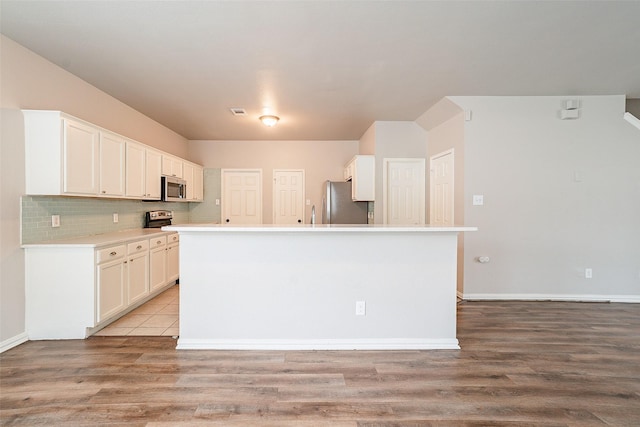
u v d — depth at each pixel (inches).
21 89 97.9
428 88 136.6
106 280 107.9
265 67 114.7
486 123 147.6
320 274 97.3
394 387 75.8
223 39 95.3
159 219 183.3
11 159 94.6
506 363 88.0
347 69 116.8
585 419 64.9
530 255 149.2
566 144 147.9
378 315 98.0
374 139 187.8
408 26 88.9
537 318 123.8
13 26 87.4
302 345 96.6
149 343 99.4
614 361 89.2
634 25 88.7
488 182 148.5
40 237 105.0
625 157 146.6
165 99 148.3
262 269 96.7
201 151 240.8
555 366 86.3
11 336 95.1
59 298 101.2
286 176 243.3
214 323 96.6
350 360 89.5
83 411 65.9
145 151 152.8
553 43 98.8
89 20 85.0
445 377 80.4
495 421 64.1
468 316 125.8
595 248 148.0
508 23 87.7
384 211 187.2
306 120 185.8
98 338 102.7
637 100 162.6
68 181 102.7
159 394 72.0
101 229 137.4
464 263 149.3
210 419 64.0
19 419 63.2
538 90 139.6
